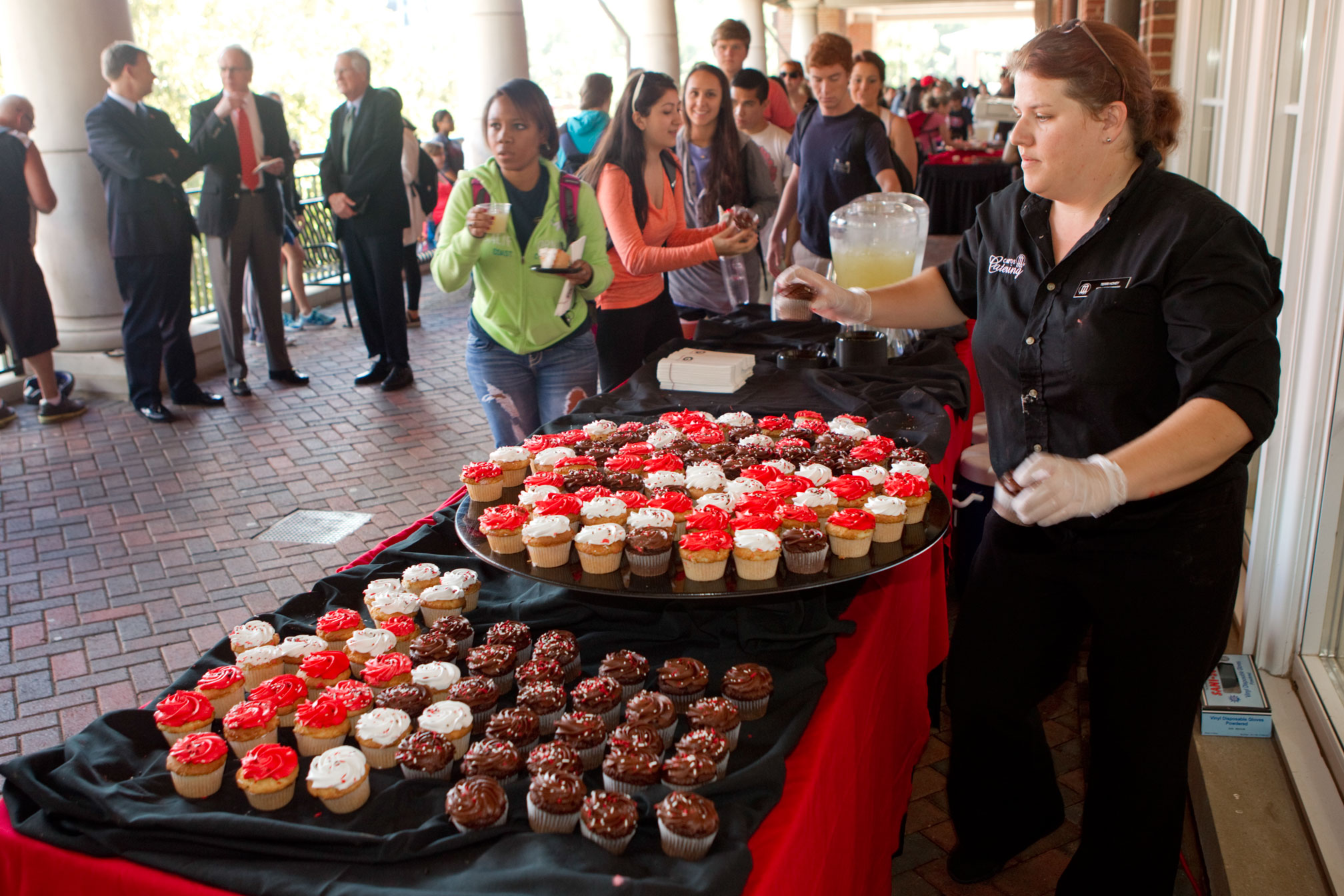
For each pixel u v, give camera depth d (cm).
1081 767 284
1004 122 1436
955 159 1101
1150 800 194
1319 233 238
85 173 643
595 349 353
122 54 554
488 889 115
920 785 281
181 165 584
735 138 448
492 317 330
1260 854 220
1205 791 241
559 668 159
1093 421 180
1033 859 249
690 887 113
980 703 215
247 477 513
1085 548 187
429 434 577
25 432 588
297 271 852
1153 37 503
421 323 880
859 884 182
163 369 699
